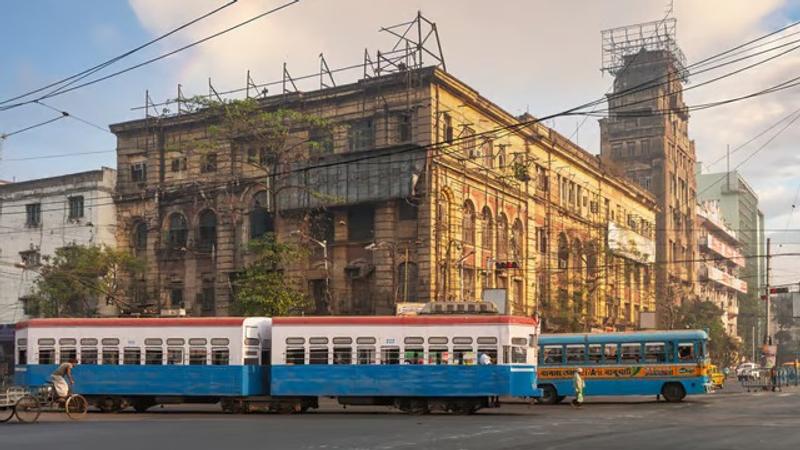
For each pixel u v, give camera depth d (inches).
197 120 1993.1
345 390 1082.7
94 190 2080.5
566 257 2386.8
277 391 1096.2
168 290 2007.9
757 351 4948.3
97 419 973.8
